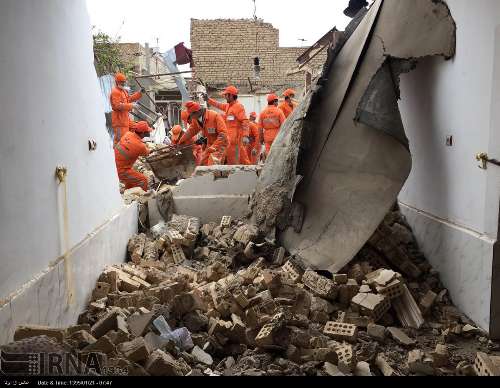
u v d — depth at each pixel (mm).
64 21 3930
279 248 4910
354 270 4168
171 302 3320
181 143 8641
